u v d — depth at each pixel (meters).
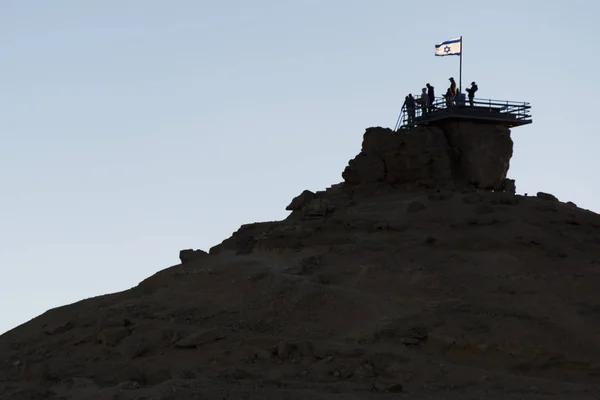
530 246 88.19
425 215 93.94
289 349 73.06
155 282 91.25
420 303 78.75
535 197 101.94
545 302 78.88
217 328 78.19
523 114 107.31
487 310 76.50
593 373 70.69
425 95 108.56
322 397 64.12
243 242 97.44
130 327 79.00
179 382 67.38
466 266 84.56
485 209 94.69
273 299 81.31
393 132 104.06
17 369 74.31
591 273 83.50
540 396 66.06
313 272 86.06
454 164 104.69
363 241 89.81
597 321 75.81
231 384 67.50
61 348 78.38
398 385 67.06
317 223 94.31
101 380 70.38
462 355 72.56
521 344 72.12
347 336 75.69
